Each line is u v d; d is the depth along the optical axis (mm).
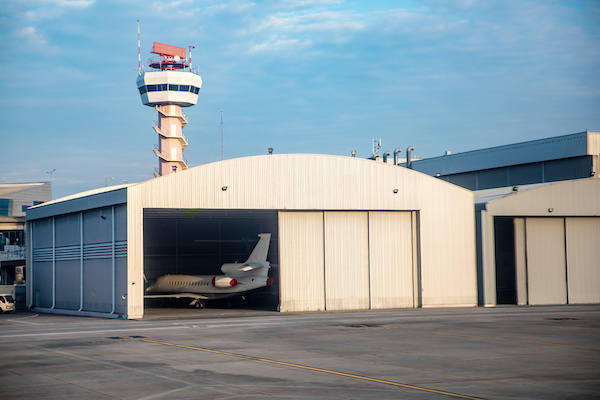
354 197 51812
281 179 50156
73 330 37344
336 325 38125
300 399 17500
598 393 18141
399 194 52906
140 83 123188
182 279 59875
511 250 59438
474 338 31203
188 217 61062
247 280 56312
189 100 124000
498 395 17891
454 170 77438
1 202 118562
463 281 54031
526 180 69125
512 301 59344
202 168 47875
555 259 56750
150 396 18109
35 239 64438
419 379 20391
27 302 65062
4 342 31438
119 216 47156
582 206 56875
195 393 18422
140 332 35469
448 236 53875
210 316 47156
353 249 52062
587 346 28219
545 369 22219
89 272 52281
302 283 51000
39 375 21688
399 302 52688
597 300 57562
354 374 21375
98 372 22141
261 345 29047
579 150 63125
